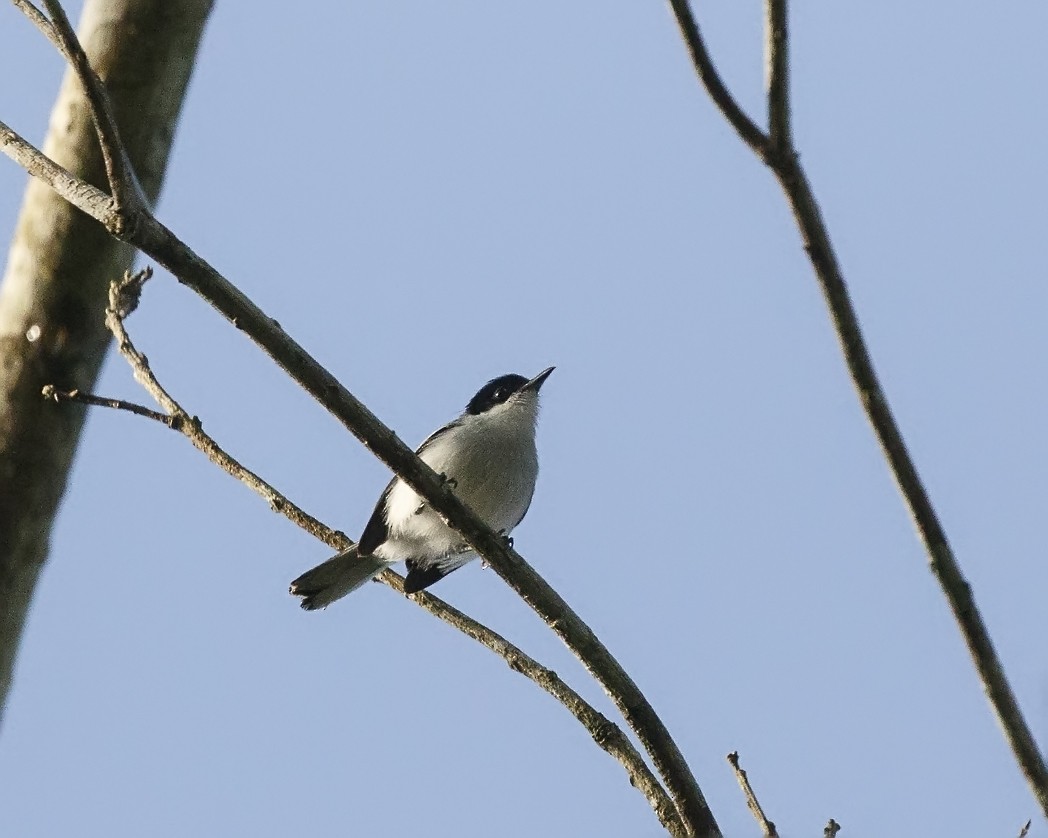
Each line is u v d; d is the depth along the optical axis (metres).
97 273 11.66
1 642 10.72
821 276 7.89
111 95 12.34
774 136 7.71
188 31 12.65
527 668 10.66
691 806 9.64
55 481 11.22
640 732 9.91
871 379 8.04
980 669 8.14
